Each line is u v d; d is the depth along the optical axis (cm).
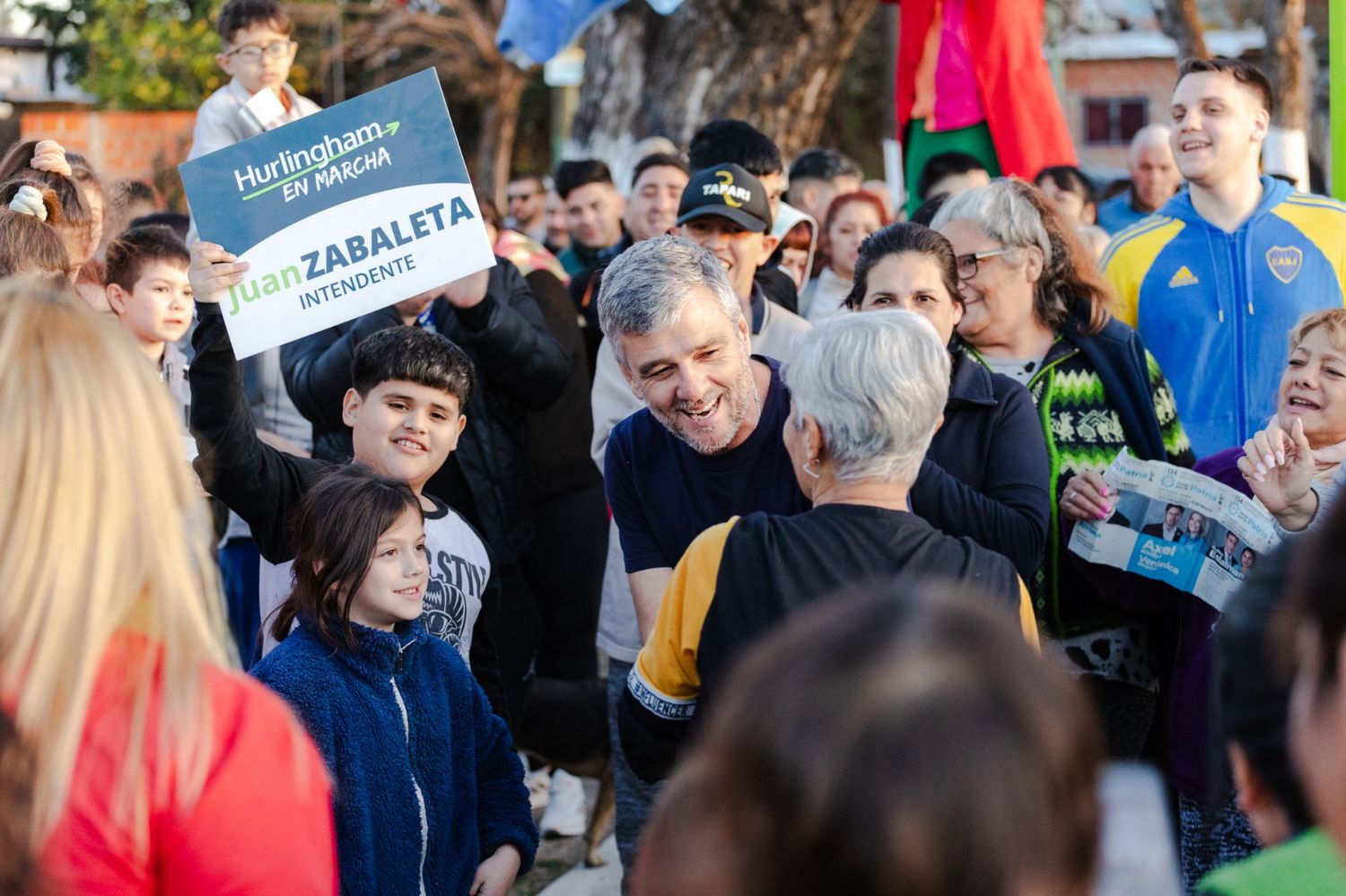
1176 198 442
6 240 312
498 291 450
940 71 587
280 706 164
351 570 271
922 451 235
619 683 379
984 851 97
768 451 286
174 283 411
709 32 957
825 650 103
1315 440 308
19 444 145
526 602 442
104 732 148
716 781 106
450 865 279
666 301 267
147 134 1364
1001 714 99
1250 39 1958
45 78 1856
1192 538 301
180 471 158
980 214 349
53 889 138
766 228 402
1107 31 2083
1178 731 308
